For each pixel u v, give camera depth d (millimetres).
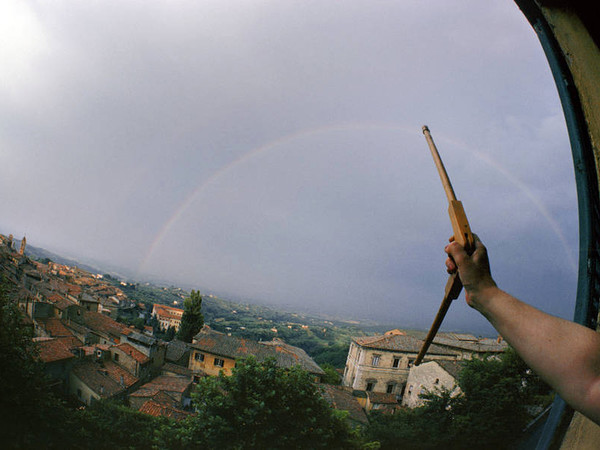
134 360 44500
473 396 19938
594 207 1203
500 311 803
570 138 1283
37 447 12750
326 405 14695
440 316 996
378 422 22031
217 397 13531
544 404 18328
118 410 17641
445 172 1200
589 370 650
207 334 58531
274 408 13508
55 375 34938
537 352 724
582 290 1237
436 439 18984
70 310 54125
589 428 1146
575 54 1223
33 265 93375
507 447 17016
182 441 13188
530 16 1414
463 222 977
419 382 39750
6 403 12188
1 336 12453
